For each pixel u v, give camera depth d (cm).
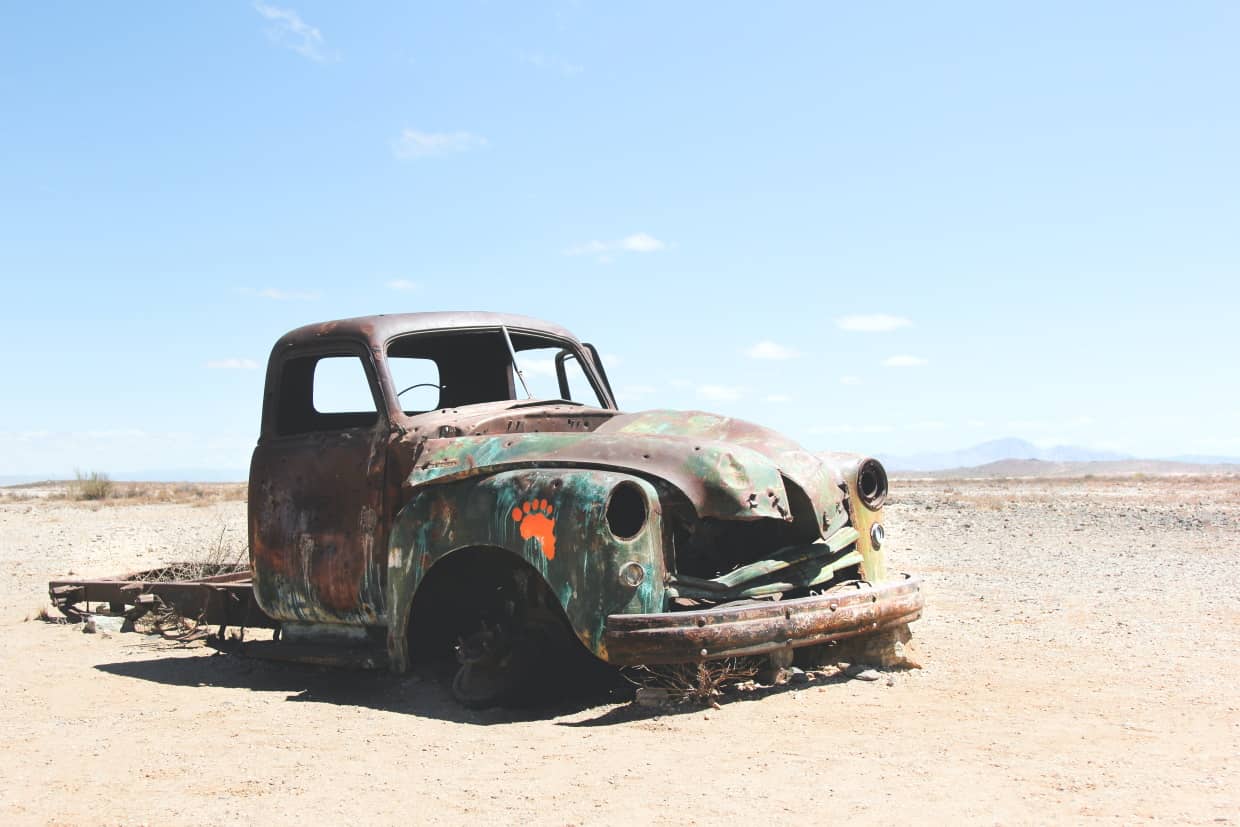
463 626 565
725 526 538
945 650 636
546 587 516
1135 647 646
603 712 502
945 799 356
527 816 351
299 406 641
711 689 488
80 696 572
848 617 505
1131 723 459
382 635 586
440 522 524
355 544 573
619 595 466
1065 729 450
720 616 462
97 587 820
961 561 1178
